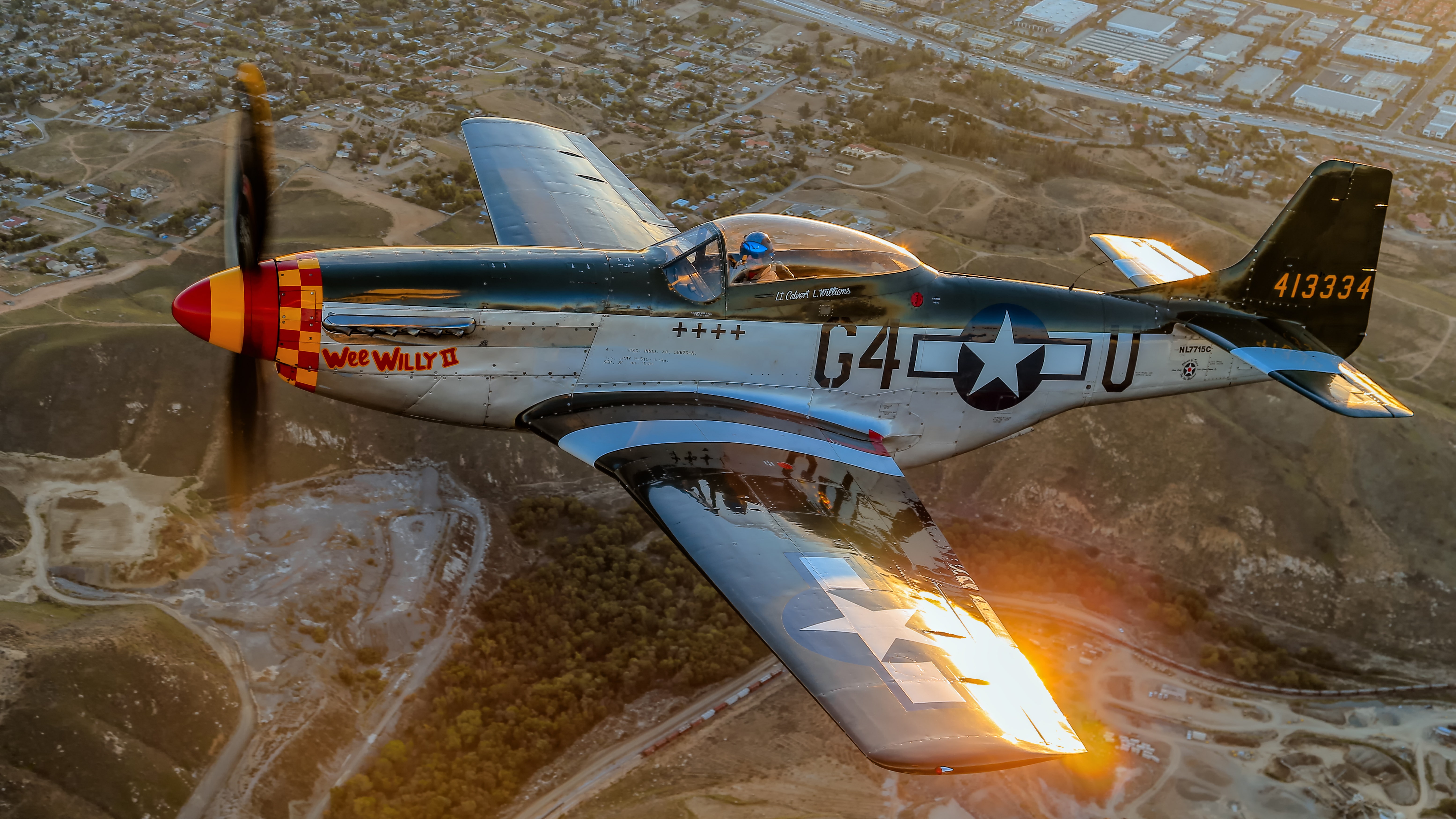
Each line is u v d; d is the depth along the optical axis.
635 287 15.20
